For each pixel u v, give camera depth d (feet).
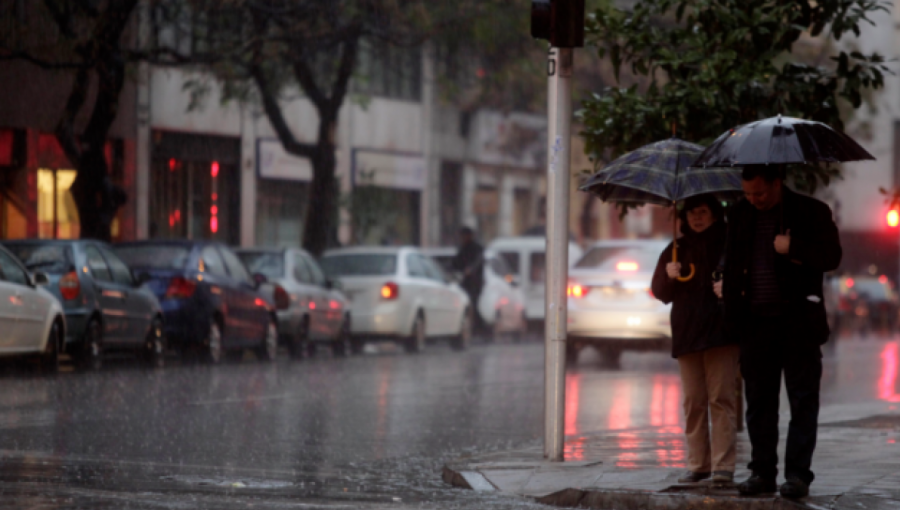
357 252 240.32
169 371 174.81
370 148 382.01
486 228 436.35
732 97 100.12
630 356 234.17
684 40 103.40
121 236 298.15
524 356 232.53
